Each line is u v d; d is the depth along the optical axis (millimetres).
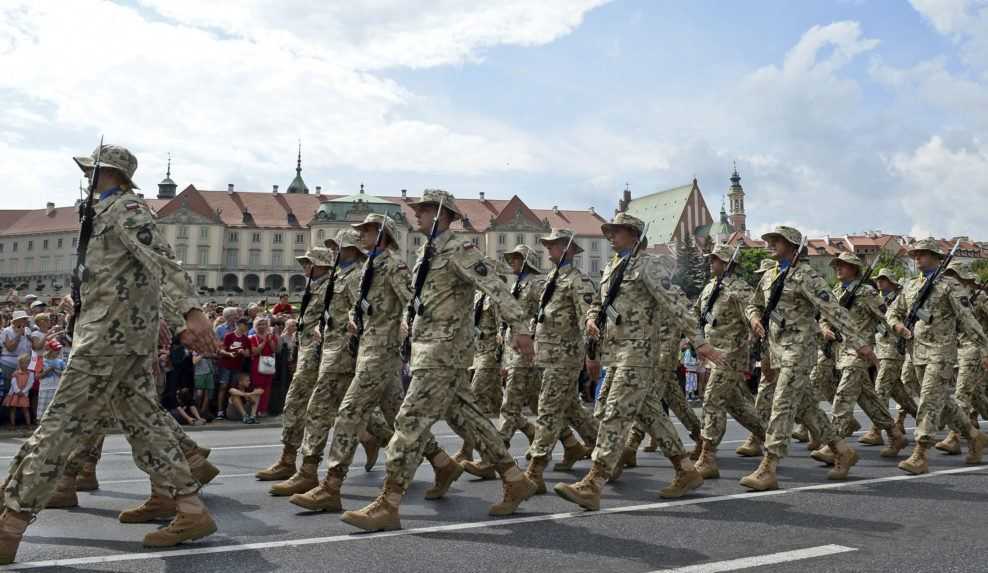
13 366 12461
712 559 4656
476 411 6000
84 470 7051
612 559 4652
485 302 9836
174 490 4902
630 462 8734
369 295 6438
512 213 108375
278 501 6629
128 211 4559
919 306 8820
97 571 4340
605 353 6430
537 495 6941
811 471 8234
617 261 6574
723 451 10102
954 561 4629
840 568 4469
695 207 121812
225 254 106875
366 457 9086
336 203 106625
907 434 11852
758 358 7680
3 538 4352
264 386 14648
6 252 120250
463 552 4805
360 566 4477
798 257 7367
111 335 4555
